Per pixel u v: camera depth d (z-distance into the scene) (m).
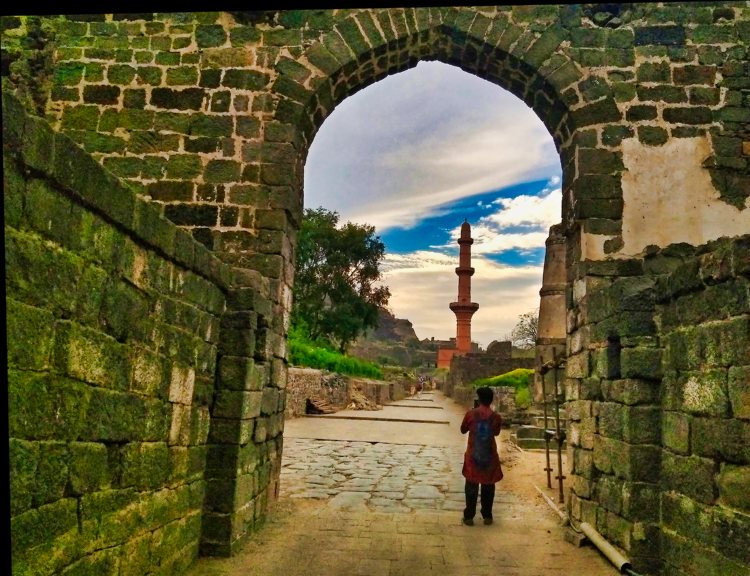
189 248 4.95
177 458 5.07
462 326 50.25
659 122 7.69
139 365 4.24
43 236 3.04
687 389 4.89
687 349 4.91
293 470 10.77
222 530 5.82
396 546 6.43
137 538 4.30
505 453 12.78
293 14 7.97
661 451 5.38
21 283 2.88
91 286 3.53
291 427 17.34
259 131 7.68
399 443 15.02
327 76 7.86
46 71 7.85
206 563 5.59
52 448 3.19
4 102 2.62
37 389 3.04
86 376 3.52
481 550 6.35
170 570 4.98
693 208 7.49
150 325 4.39
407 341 87.06
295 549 6.21
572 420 7.48
